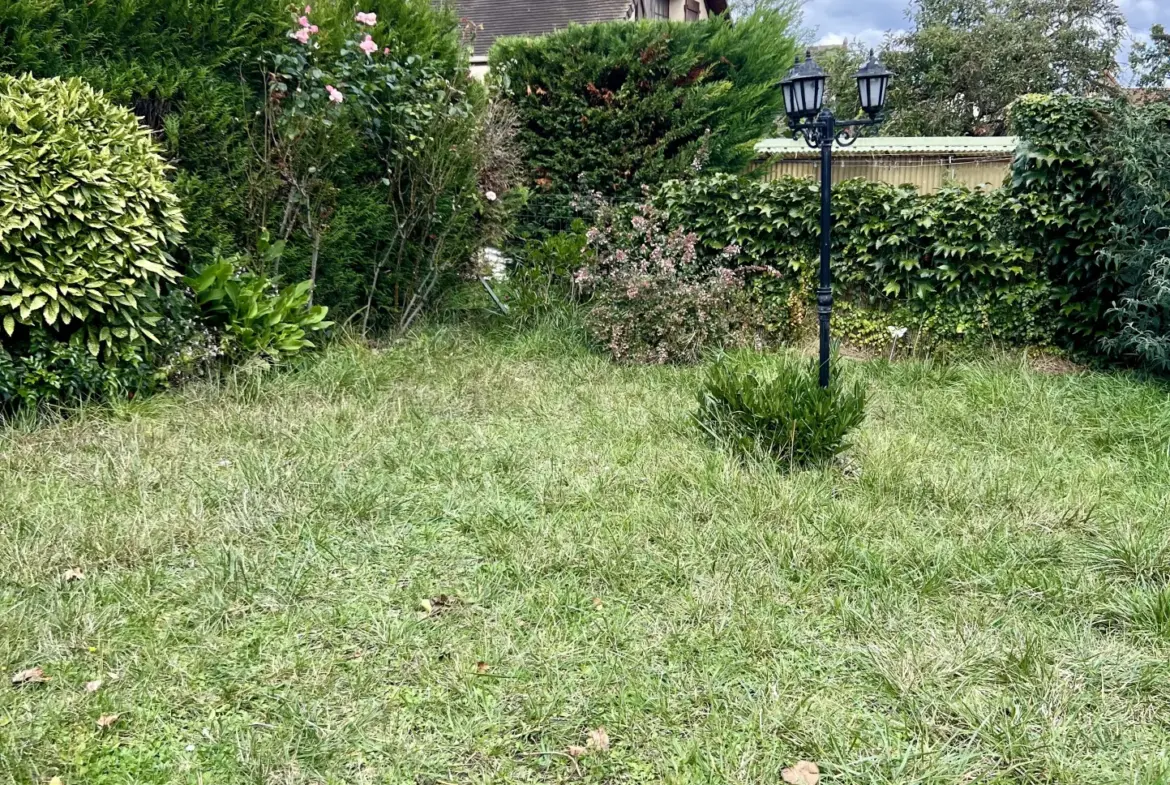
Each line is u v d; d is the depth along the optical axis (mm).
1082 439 5031
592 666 2609
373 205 6820
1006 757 2225
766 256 7562
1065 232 6594
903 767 2170
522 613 2898
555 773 2172
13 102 4438
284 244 6125
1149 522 3656
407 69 6930
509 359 6609
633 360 6664
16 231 4395
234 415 4727
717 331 6910
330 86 6238
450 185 7156
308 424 4676
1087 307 6555
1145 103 6441
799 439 4281
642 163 9508
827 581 3150
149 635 2676
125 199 4812
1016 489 4008
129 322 4828
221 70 5875
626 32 9570
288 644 2664
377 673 2520
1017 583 3129
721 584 3072
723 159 10188
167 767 2150
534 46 9594
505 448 4461
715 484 3957
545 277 7973
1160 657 2672
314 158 6172
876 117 4266
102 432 4352
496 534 3420
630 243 7625
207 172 5730
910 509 3809
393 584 3074
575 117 9562
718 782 2150
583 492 3859
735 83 10312
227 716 2342
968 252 6793
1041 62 21469
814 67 4320
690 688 2500
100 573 3039
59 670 2480
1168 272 5855
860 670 2604
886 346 7102
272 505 3590
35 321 4574
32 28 4793
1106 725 2342
